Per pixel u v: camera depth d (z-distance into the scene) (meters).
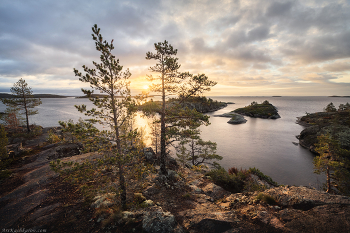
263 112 140.75
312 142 53.75
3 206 9.88
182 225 7.93
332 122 58.38
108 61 8.77
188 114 13.72
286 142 62.03
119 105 9.44
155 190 12.23
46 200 10.39
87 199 10.23
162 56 14.07
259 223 7.36
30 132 31.05
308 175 36.28
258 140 64.69
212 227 7.43
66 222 8.22
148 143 34.75
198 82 13.63
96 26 8.39
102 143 9.15
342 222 6.36
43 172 15.09
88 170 8.21
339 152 22.34
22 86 31.48
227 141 63.16
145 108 13.34
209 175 19.72
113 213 8.38
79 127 8.22
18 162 18.36
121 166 9.56
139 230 7.32
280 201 9.09
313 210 7.50
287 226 6.85
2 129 17.52
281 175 36.47
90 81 8.41
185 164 29.25
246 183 18.08
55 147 22.94
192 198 11.56
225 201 11.09
